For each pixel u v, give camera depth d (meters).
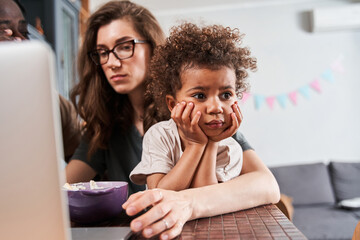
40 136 0.34
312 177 3.54
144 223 0.47
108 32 0.96
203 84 0.64
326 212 3.12
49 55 0.34
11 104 0.34
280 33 4.00
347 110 3.93
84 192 0.59
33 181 0.35
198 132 0.65
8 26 0.97
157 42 0.98
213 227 0.53
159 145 0.76
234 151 0.77
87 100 1.06
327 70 3.96
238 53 0.70
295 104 3.96
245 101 4.00
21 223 0.35
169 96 0.73
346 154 3.92
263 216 0.58
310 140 3.95
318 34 3.97
